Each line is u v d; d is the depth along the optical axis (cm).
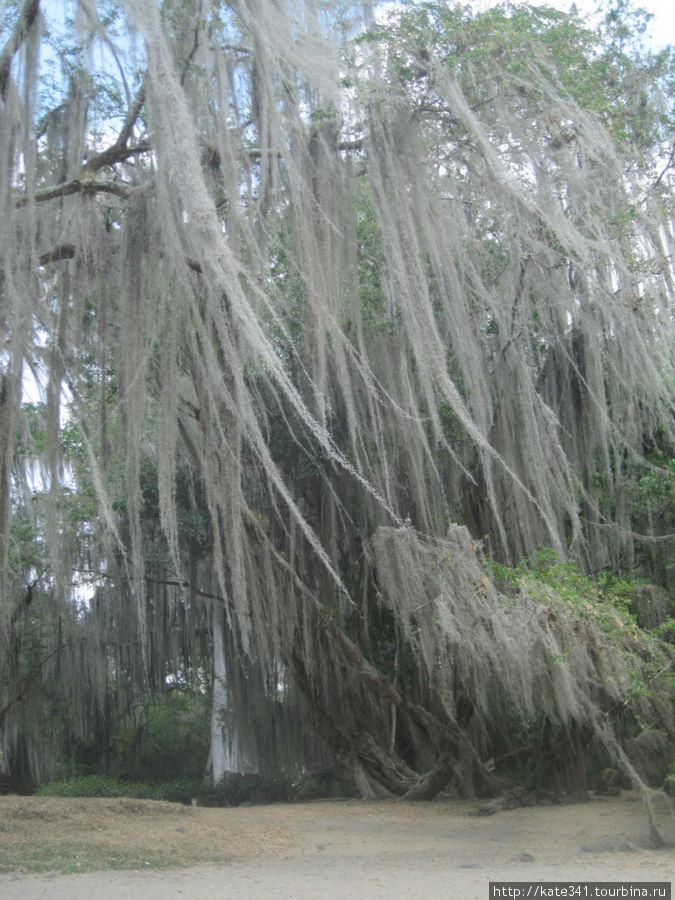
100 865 841
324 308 1137
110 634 2203
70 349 1215
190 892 686
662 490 1370
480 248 1419
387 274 1369
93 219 1149
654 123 1462
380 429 1334
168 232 1013
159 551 1641
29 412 1485
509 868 799
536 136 1248
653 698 1044
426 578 1269
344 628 1652
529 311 1377
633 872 738
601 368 1351
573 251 1299
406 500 1537
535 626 986
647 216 1350
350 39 1274
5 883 738
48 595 1945
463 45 1232
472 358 1252
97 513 1574
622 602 1148
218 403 1220
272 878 770
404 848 973
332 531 1520
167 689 2412
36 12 1005
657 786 1102
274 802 1816
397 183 1181
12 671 1878
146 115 1134
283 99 1199
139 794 2025
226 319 1139
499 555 1431
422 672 1583
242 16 1078
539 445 1295
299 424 1452
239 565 1186
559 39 1295
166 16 1107
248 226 1108
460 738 1468
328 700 1648
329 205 1205
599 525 1399
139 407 1116
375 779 1611
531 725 1380
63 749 2327
